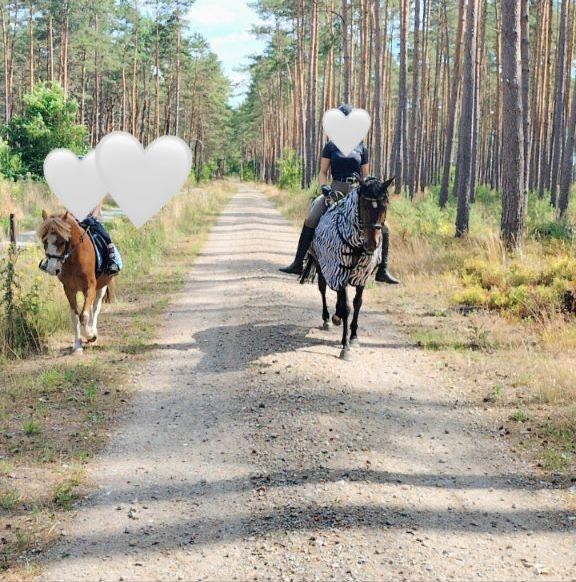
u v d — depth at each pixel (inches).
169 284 561.6
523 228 606.2
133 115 2517.2
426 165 2249.0
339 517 200.2
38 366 344.8
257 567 177.5
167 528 197.2
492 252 594.2
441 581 171.9
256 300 487.8
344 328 352.5
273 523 197.6
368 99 1945.1
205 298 512.1
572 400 294.8
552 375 318.3
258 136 4864.7
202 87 3501.5
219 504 210.7
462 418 282.7
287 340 382.0
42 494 215.9
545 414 282.5
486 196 1386.6
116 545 188.2
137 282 568.4
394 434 263.7
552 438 259.3
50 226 331.0
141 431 269.0
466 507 209.8
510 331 414.3
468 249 657.0
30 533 193.3
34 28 2500.0
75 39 2407.7
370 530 193.9
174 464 239.8
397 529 195.0
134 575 174.6
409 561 179.8
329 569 176.1
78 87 3063.5
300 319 432.1
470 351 373.7
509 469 237.3
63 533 193.9
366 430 265.1
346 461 237.5
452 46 2422.5
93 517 203.3
